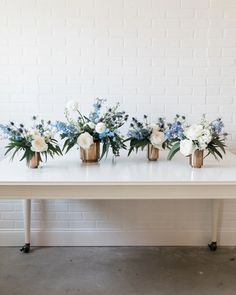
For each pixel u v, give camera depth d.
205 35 2.50
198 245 2.71
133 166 1.99
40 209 2.69
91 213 2.70
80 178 1.68
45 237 2.71
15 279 2.23
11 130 1.88
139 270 2.36
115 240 2.73
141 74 2.55
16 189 1.66
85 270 2.36
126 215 2.71
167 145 2.16
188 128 1.97
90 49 2.51
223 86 2.57
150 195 1.69
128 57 2.53
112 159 2.19
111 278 2.26
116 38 2.50
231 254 2.59
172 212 2.71
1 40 2.48
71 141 2.03
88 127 2.04
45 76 2.54
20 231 2.71
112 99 2.57
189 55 2.53
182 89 2.57
